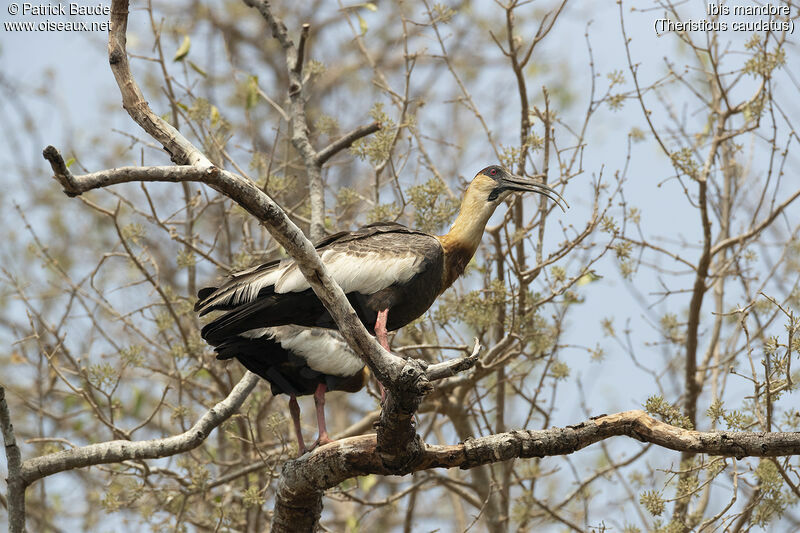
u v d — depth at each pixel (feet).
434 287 32.73
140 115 24.77
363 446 27.09
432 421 44.32
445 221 40.19
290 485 28.27
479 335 40.37
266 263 30.99
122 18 25.54
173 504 41.60
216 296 30.83
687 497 34.50
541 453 26.37
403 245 32.14
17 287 44.37
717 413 31.12
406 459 26.35
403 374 23.72
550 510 42.47
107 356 43.34
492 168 37.11
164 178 20.74
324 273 23.29
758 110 42.04
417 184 42.91
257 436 44.68
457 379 40.78
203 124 43.01
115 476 42.86
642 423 25.77
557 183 40.34
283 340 32.89
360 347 23.82
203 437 33.53
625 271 44.16
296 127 42.86
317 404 33.91
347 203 43.62
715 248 42.55
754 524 34.01
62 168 18.98
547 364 41.37
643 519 40.40
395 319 32.48
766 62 41.09
